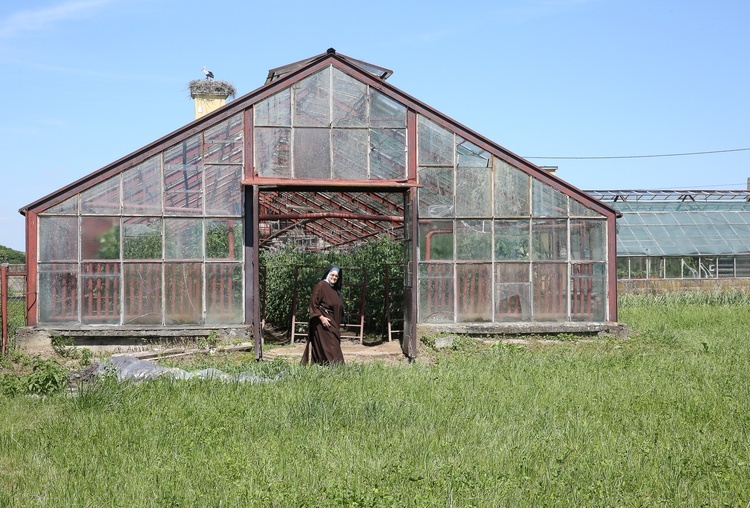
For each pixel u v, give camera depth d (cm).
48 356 1502
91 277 1566
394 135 1659
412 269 1541
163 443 795
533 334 1673
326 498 617
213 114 1599
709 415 912
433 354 1550
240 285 1597
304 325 1895
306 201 1972
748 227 3594
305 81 1631
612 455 734
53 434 827
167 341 1558
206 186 1596
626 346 1602
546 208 1706
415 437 800
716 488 654
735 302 2950
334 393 1012
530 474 691
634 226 3553
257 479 661
